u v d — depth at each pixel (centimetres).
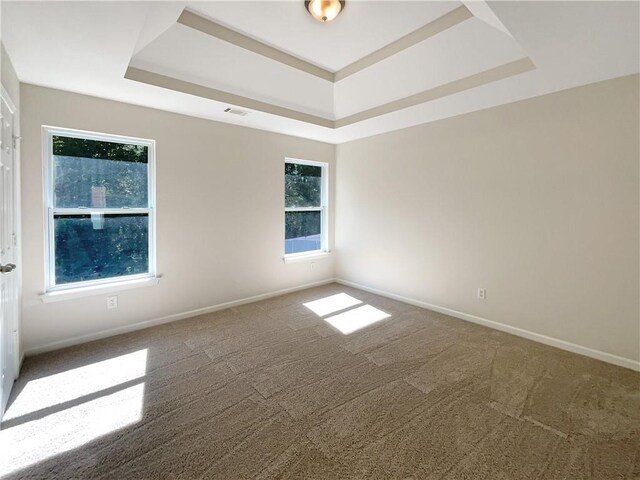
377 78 327
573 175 282
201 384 236
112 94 292
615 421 196
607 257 268
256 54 288
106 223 317
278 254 454
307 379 244
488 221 340
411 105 329
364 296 454
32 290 275
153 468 161
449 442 179
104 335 314
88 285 308
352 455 170
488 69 269
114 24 183
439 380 242
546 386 234
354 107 379
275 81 328
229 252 402
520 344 304
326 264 521
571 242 286
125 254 330
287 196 471
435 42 263
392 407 210
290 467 162
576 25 183
